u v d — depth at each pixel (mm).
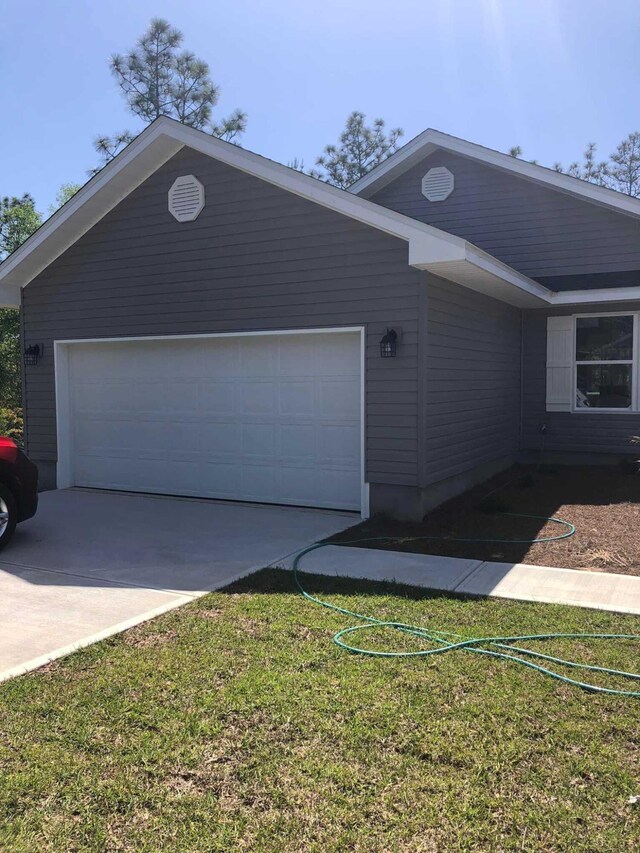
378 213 7652
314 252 8328
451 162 13062
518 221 12602
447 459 8797
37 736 3236
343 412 8602
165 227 9414
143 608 5070
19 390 21781
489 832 2551
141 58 21422
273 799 2756
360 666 3969
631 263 11859
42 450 10922
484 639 4363
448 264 7461
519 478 10938
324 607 5051
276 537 7367
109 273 9969
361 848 2479
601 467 11938
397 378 7930
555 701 3541
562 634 4492
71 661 4070
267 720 3354
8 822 2629
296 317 8516
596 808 2684
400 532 7504
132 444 10320
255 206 8680
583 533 7406
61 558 6547
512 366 12039
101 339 10141
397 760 3012
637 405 11859
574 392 12305
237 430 9391
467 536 7324
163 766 2986
